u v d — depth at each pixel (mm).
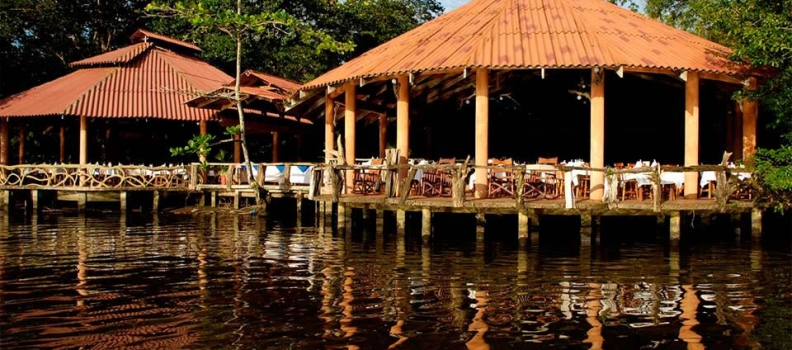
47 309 9023
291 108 21031
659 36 18234
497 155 24969
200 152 22922
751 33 14391
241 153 32844
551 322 8430
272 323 8352
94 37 42844
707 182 16359
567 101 24000
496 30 17969
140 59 31375
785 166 14039
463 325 8289
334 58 41625
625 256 13141
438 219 17188
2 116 27938
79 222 20469
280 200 23391
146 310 8969
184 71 31516
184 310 8977
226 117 25594
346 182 18312
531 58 15766
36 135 36500
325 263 12508
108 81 28953
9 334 7863
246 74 26391
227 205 24562
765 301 9484
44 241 15773
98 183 24359
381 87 20578
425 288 10305
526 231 14062
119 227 18938
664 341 7723
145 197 26062
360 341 7629
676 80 18812
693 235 16000
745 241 15203
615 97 23531
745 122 17453
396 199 15484
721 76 16266
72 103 26641
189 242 15547
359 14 42219
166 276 11289
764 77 16609
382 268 11961
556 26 17938
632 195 16422
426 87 20734
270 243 15289
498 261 12617
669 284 10578
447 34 18859
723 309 9062
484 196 15727
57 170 25625
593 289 10234
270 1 38375
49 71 39062
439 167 14734
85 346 7426
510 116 24812
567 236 15828
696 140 16078
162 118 27375
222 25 22234
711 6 16281
